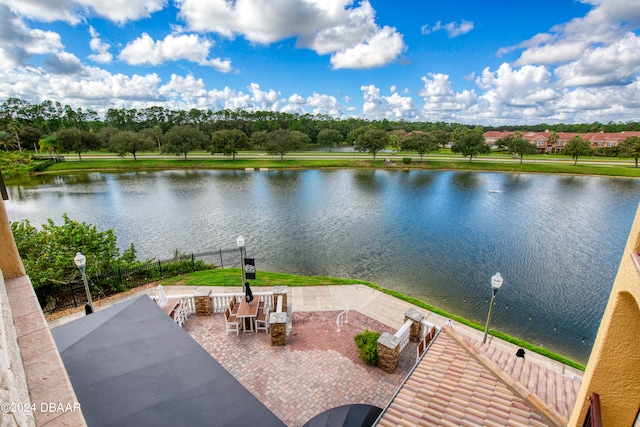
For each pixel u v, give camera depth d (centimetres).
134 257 1691
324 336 1045
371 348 894
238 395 455
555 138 9700
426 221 2884
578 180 5197
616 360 302
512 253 2147
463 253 2147
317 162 6606
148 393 446
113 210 3178
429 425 491
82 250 1441
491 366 598
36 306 371
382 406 764
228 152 6981
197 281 1509
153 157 7481
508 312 1466
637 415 302
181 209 3234
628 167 6053
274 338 969
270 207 3344
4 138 6044
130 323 622
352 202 3597
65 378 271
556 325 1378
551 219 2967
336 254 2117
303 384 824
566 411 505
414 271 1873
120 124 12044
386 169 6269
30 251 1387
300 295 1380
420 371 617
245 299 1059
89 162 6481
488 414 503
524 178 5362
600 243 2344
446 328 737
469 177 5431
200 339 995
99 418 402
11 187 4372
